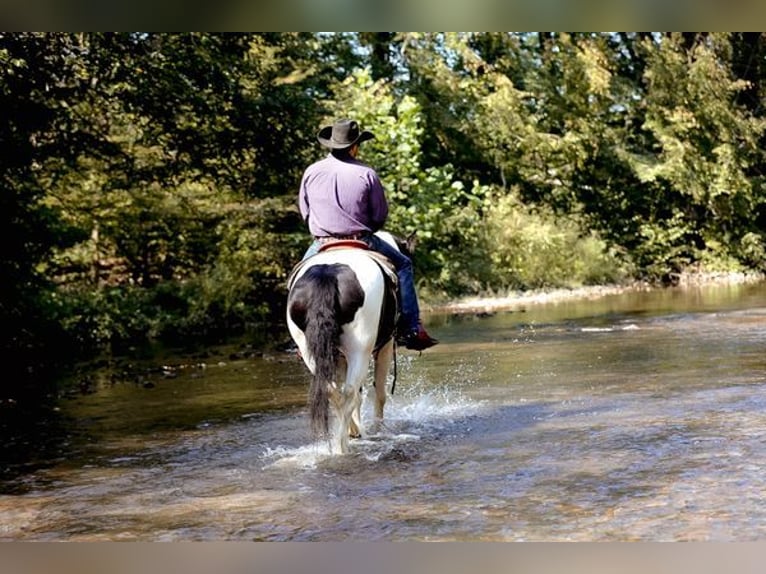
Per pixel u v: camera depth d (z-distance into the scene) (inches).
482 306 735.7
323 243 234.2
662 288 884.0
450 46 957.8
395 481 195.2
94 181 646.5
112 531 169.8
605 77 965.8
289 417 286.8
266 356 466.0
